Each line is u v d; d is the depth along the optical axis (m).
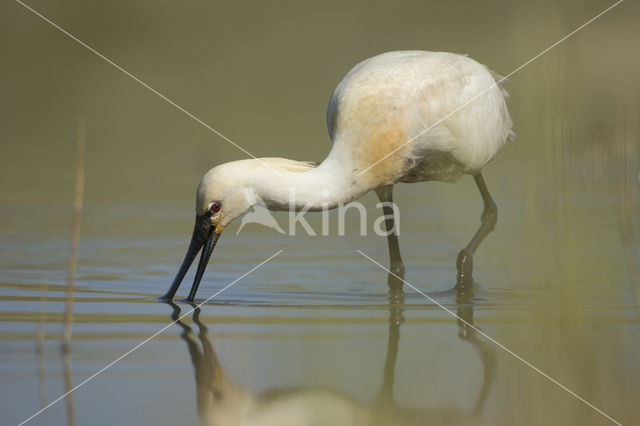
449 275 32.47
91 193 50.00
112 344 22.06
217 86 76.81
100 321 24.55
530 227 26.89
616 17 71.12
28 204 46.72
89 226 41.44
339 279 31.73
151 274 31.81
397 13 83.94
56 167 58.31
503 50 75.69
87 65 80.75
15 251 35.69
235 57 80.75
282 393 18.58
